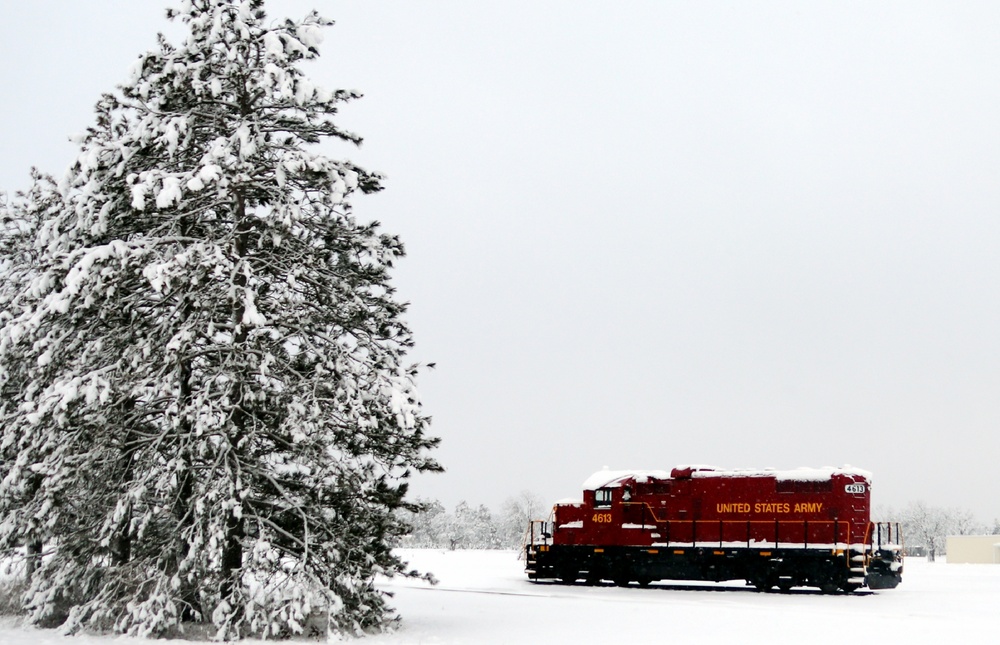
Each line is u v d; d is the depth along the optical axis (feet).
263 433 69.77
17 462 70.13
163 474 66.95
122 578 66.03
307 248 73.41
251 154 68.23
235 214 72.33
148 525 70.03
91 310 70.03
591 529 127.65
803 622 78.69
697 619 80.59
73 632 66.85
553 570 129.70
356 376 70.85
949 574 172.04
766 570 115.14
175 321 68.44
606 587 122.93
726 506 120.26
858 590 118.01
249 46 70.44
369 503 72.38
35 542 75.41
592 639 67.72
